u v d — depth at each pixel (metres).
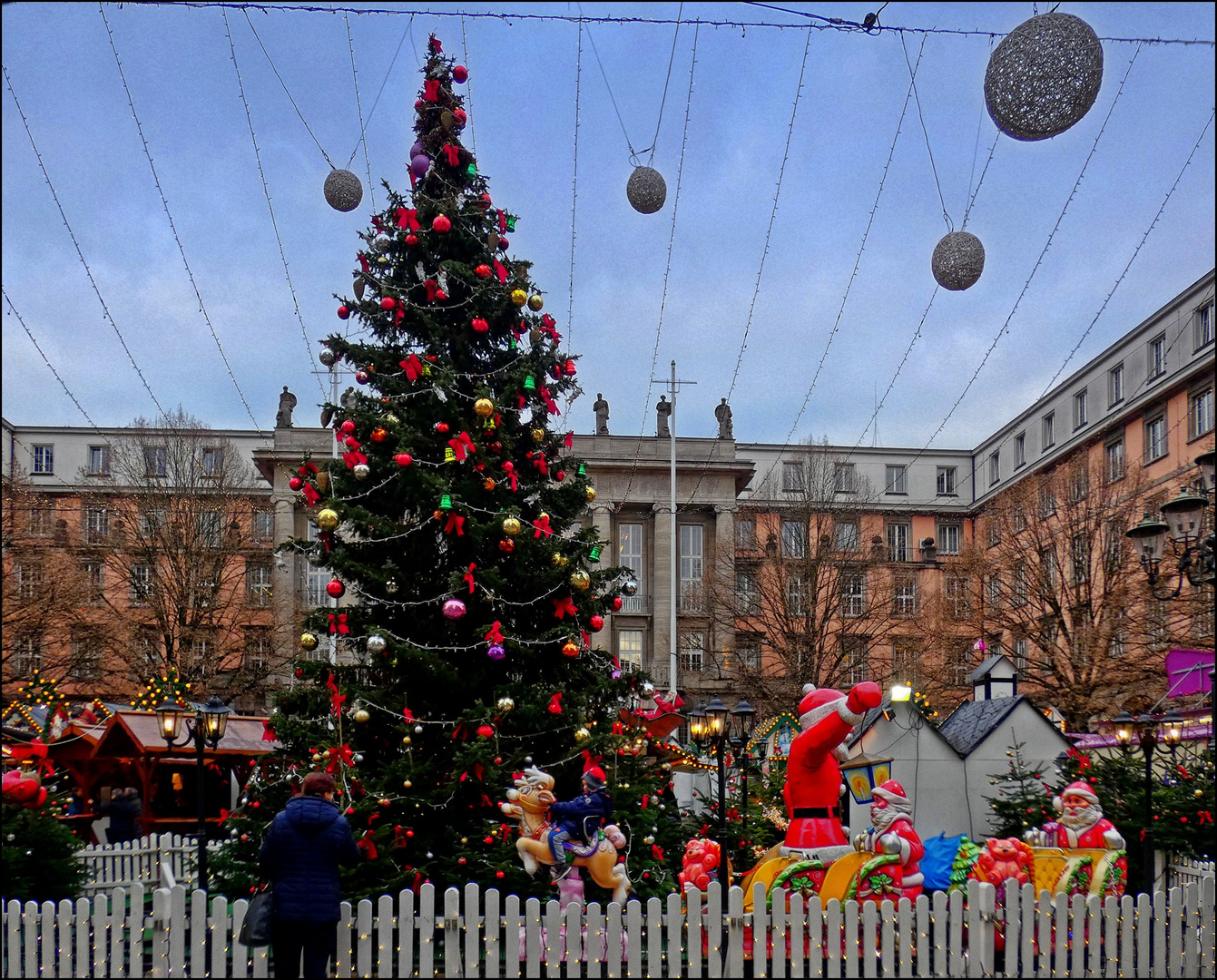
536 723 12.84
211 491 42.00
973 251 11.16
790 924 9.18
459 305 13.89
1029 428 55.28
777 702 39.22
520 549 13.59
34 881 10.59
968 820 15.95
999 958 9.28
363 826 11.68
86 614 39.84
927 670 38.12
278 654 39.75
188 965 8.86
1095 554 35.88
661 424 54.31
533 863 10.30
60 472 57.34
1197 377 39.56
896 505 61.06
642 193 11.55
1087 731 31.03
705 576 46.28
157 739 18.47
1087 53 8.69
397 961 9.16
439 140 14.68
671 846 14.33
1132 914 9.52
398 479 13.38
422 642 13.38
